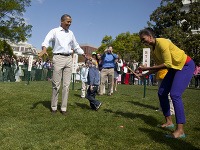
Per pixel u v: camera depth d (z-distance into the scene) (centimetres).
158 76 614
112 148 353
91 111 597
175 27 3095
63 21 555
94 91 609
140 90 1283
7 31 3444
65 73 558
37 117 508
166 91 464
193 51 2903
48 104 646
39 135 394
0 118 488
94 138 391
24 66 1864
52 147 347
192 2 3256
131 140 389
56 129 429
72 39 577
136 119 528
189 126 493
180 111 417
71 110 595
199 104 807
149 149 355
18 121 470
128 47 4753
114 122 492
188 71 430
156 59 464
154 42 441
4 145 347
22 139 373
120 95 974
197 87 1898
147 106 715
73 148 346
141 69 456
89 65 621
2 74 1614
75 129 432
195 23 3084
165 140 396
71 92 970
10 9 3347
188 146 375
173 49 429
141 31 448
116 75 1206
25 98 714
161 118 550
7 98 700
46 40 548
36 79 2031
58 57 551
